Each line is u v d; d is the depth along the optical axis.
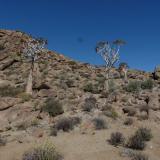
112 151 14.30
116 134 15.88
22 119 20.58
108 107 21.97
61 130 17.91
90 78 43.69
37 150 13.19
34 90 30.31
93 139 16.28
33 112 21.39
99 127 18.17
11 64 47.44
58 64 52.28
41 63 50.59
